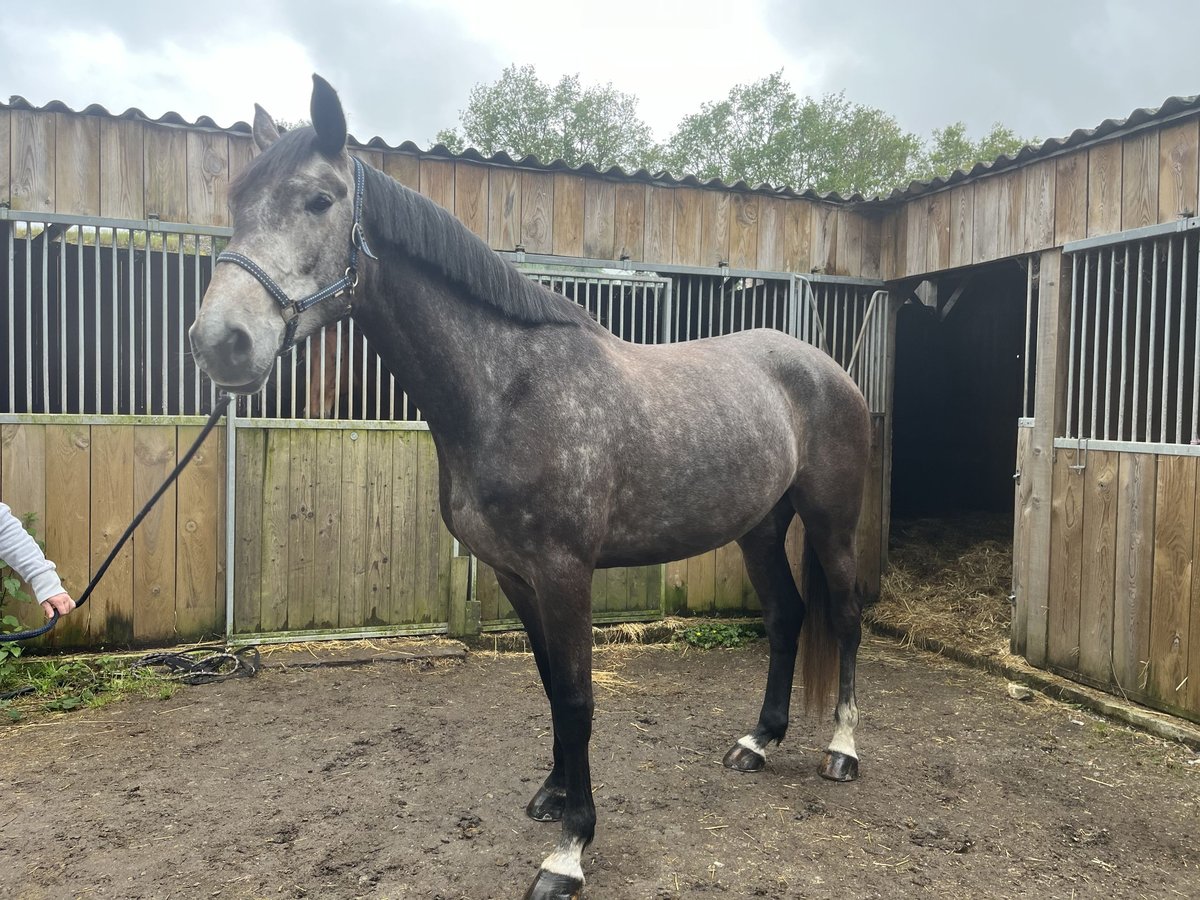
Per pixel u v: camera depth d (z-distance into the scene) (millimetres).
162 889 1983
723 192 4656
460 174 4176
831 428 2758
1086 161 3639
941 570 5281
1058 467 3822
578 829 1991
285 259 1748
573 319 2176
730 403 2367
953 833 2355
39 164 3607
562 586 1978
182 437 3910
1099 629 3590
